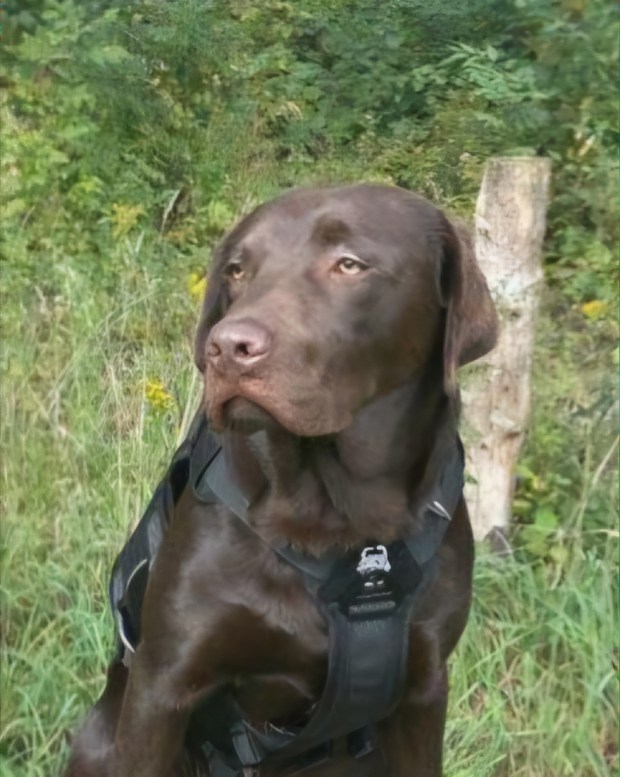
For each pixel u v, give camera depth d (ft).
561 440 15.43
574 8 14.82
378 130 13.41
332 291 8.41
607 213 16.19
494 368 14.65
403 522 8.76
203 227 14.24
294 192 8.96
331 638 8.64
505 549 14.69
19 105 15.05
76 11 14.49
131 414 12.85
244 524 8.63
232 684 9.19
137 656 9.09
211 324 9.38
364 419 8.68
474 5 13.25
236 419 8.05
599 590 13.42
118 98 14.51
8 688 12.59
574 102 15.24
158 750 8.99
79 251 14.67
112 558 12.97
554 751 12.49
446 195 13.75
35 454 13.56
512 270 14.48
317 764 10.28
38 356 14.03
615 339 16.05
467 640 13.10
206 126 13.96
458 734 12.37
